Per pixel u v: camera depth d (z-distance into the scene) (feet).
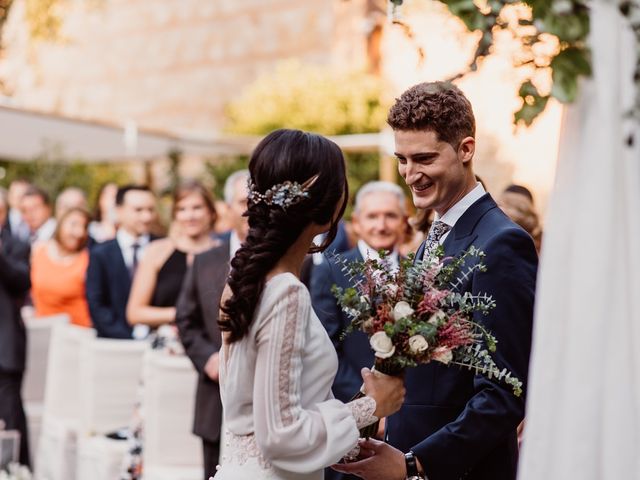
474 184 8.93
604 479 5.96
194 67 49.26
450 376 8.63
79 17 53.06
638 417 5.98
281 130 7.88
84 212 23.93
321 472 7.86
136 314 18.83
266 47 46.55
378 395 7.79
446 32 6.93
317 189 7.63
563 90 5.76
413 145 8.62
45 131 29.99
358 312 7.97
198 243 19.25
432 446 8.23
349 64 41.42
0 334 20.95
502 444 8.75
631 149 6.06
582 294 5.93
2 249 22.18
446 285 8.50
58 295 23.76
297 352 7.34
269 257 7.47
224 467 7.79
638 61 6.01
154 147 33.45
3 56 33.58
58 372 20.94
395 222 14.20
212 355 15.11
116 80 52.08
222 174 39.55
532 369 6.17
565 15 5.78
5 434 16.06
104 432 18.65
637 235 6.01
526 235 8.47
